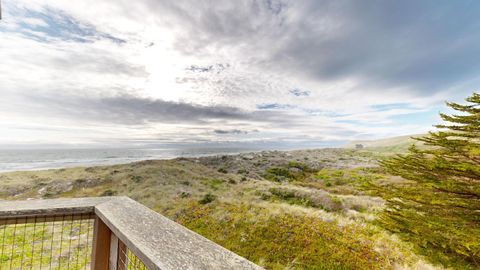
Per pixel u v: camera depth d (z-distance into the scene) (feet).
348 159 149.28
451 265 18.63
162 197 60.29
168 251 2.82
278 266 25.89
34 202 5.26
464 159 19.89
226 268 2.47
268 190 64.03
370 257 26.17
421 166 21.17
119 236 3.59
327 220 37.01
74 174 92.32
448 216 18.95
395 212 23.22
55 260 16.56
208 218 42.01
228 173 106.32
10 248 17.42
